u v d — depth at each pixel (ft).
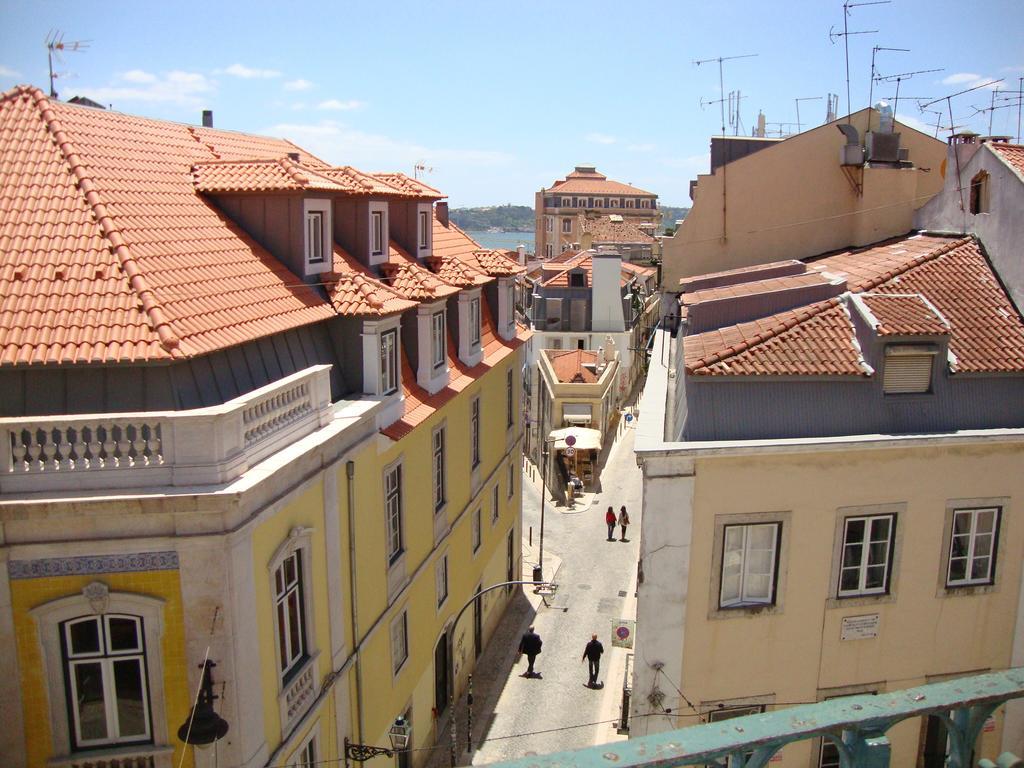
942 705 11.52
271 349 50.24
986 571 48.75
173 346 40.52
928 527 47.37
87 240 44.47
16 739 38.09
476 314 85.51
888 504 46.73
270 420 43.21
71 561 37.22
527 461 181.47
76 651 38.32
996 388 48.57
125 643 38.58
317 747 48.98
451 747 71.51
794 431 47.24
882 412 47.50
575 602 104.01
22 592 37.14
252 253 55.16
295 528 44.60
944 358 48.14
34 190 46.44
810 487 45.80
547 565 115.24
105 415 36.96
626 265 244.63
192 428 37.55
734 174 83.35
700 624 46.57
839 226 81.76
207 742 36.63
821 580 46.96
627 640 72.64
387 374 60.64
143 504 36.45
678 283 85.56
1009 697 11.75
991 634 49.08
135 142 57.31
